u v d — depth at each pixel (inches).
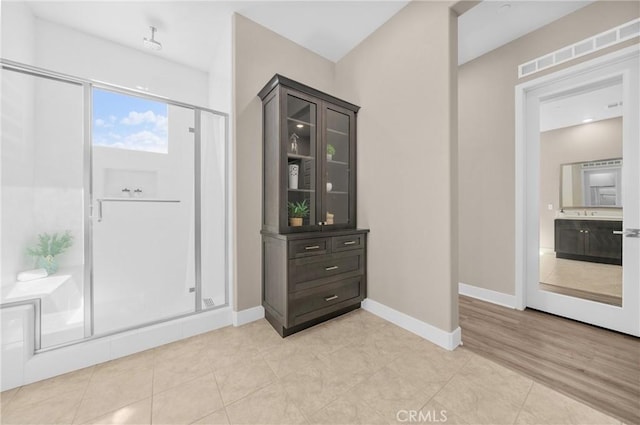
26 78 83.0
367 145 95.6
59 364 57.6
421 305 75.8
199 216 89.1
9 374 52.9
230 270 87.0
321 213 87.0
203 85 125.6
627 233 74.8
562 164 90.6
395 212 84.4
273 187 80.7
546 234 92.2
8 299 69.1
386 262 87.7
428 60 73.5
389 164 86.4
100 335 64.7
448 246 68.9
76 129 95.3
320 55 106.3
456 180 70.4
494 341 72.2
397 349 68.1
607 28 74.6
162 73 114.7
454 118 69.6
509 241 96.7
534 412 46.4
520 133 93.3
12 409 47.4
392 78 85.0
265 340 73.1
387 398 50.3
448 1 68.1
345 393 51.6
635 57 71.8
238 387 53.5
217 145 91.4
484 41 95.9
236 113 83.4
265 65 90.1
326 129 88.7
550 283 90.8
